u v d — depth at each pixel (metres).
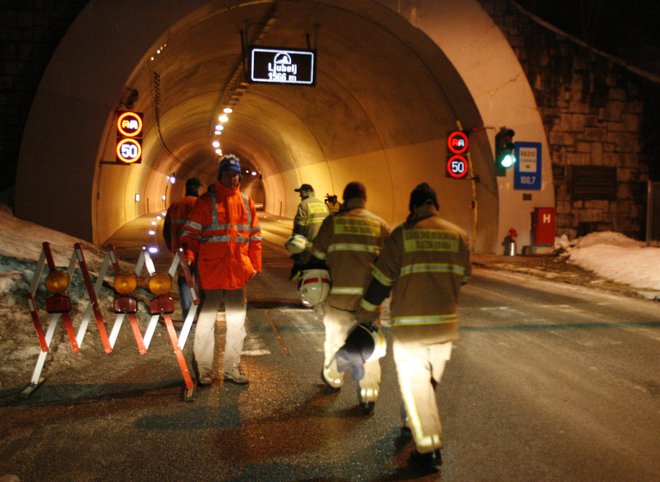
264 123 32.91
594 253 14.70
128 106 14.88
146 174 34.66
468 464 3.97
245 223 5.52
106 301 8.02
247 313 8.85
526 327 8.16
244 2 14.42
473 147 17.75
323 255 4.97
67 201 13.70
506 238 17.02
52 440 4.30
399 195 23.34
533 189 17.22
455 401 5.20
